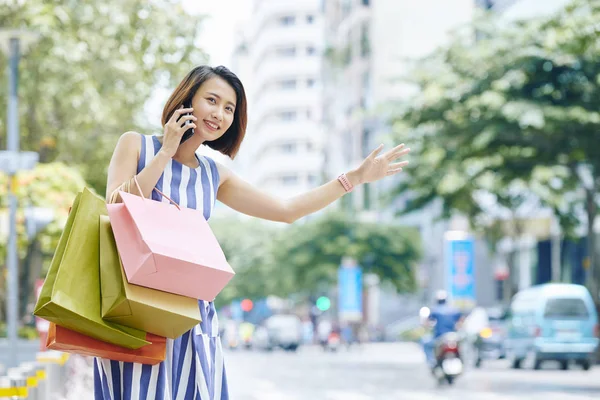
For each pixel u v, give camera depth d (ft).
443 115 131.03
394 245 266.98
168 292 15.72
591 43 114.42
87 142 107.24
